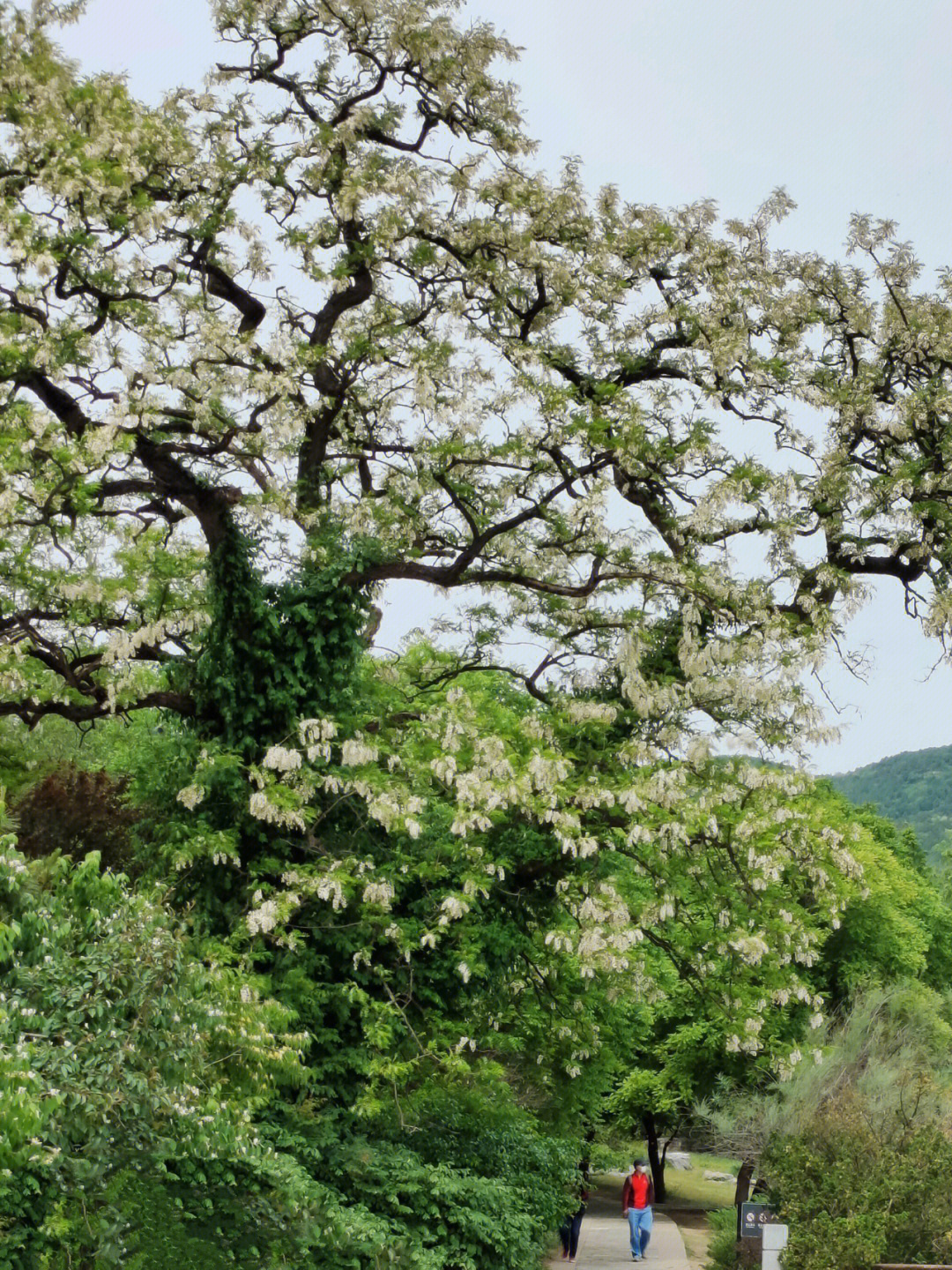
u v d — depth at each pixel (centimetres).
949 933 4962
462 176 1672
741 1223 1716
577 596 1627
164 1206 911
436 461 1596
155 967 943
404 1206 1420
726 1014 1631
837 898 1644
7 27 1450
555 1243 2548
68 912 970
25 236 1398
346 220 1630
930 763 18812
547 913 1706
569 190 1712
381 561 1614
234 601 1564
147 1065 915
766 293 1730
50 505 1395
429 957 1595
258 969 1524
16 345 1429
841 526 1655
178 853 1473
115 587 1509
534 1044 2003
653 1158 4106
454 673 1800
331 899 1494
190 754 1557
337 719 1562
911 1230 1524
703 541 1638
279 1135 1379
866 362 1769
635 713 1622
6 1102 760
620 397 1598
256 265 1712
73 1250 802
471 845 1588
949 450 1652
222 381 1538
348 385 1661
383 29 1666
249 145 1684
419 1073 1543
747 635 1566
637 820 1541
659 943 1675
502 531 1617
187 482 1557
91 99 1473
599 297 1720
